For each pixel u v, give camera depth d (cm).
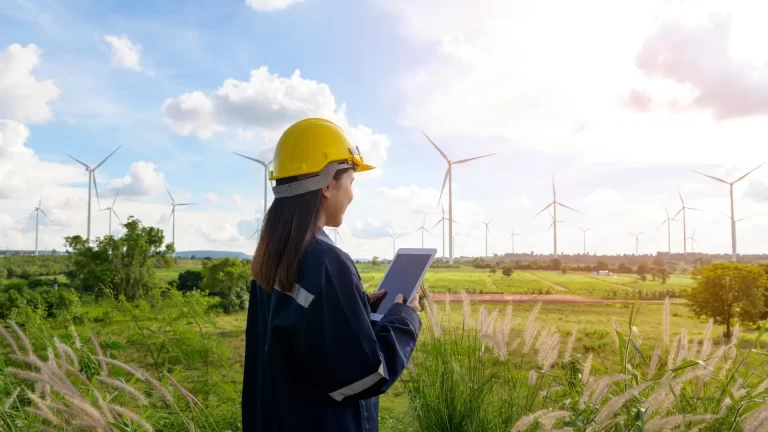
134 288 2916
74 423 209
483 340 305
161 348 409
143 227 3108
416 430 336
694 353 271
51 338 384
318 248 162
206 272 3045
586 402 247
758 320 1434
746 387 258
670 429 224
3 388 301
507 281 3406
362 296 165
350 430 165
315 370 154
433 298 327
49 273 4541
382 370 155
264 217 178
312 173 173
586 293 2828
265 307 184
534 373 300
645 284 3484
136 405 302
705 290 1619
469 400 319
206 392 385
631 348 281
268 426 169
